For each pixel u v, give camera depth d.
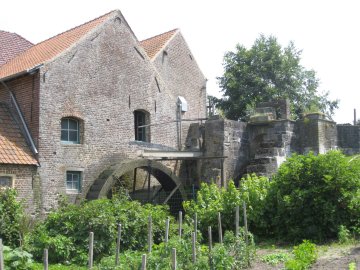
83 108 16.62
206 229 13.86
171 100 20.36
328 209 12.68
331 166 13.11
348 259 10.05
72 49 16.45
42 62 15.52
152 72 19.52
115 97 17.80
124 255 10.75
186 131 20.86
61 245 11.16
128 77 18.42
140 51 19.03
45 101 15.46
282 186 13.83
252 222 13.87
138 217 12.57
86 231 11.77
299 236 13.04
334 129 20.45
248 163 19.94
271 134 19.62
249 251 10.52
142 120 19.30
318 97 36.28
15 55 21.12
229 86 34.09
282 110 20.05
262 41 35.56
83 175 16.36
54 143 15.58
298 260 9.45
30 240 11.66
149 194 17.84
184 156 18.61
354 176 12.95
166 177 19.00
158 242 12.75
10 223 12.12
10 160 14.25
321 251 11.21
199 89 25.06
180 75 23.83
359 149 20.77
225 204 14.02
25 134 15.51
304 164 13.56
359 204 12.59
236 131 19.61
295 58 35.53
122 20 18.47
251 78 34.12
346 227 12.63
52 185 15.35
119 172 16.45
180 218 10.74
